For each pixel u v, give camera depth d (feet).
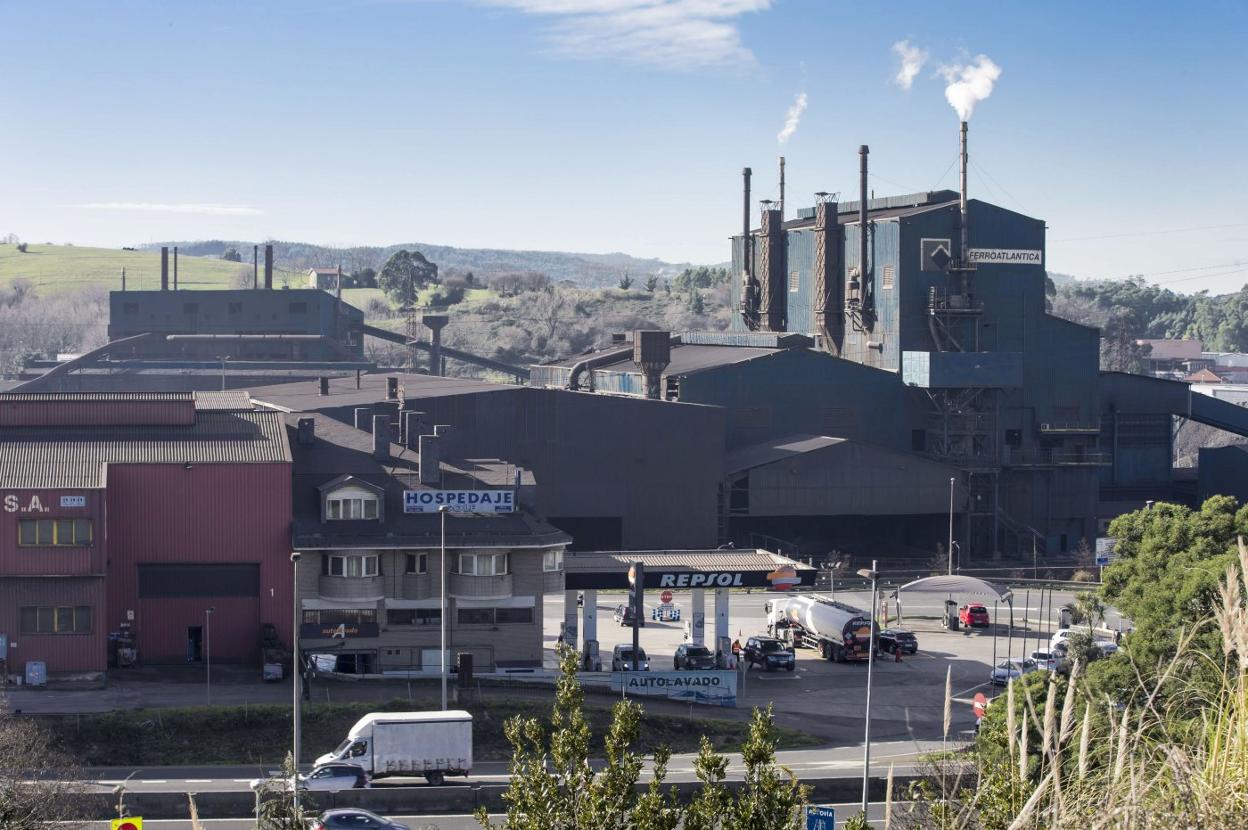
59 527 255.91
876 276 513.86
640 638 339.98
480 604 283.18
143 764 211.00
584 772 52.26
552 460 426.10
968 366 475.31
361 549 279.08
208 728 222.89
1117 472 544.62
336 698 244.63
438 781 190.29
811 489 447.01
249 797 173.17
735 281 612.70
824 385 488.85
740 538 470.80
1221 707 42.93
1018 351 508.12
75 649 254.27
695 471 436.76
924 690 286.46
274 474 280.31
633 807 52.39
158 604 276.62
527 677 273.95
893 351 502.79
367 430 383.65
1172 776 41.29
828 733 245.86
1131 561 259.80
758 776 53.57
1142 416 547.90
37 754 177.06
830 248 534.78
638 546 433.48
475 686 259.80
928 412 495.41
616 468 431.02
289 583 280.10
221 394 366.22
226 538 278.46
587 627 297.74
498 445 422.41
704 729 239.30
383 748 188.14
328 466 303.27
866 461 451.12
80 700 241.35
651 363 481.05
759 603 396.37
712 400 478.59
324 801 175.32
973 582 351.05
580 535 436.76
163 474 276.82
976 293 505.25
